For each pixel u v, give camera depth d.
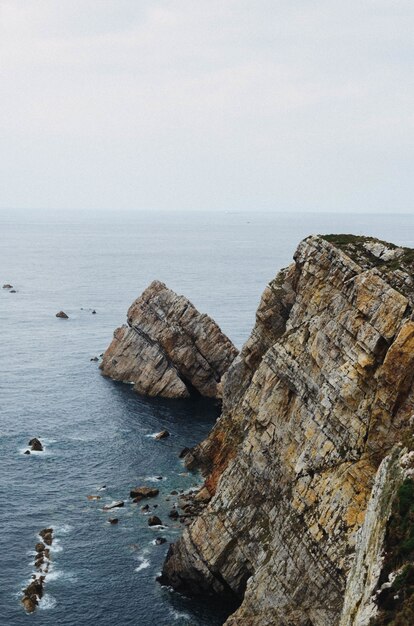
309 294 73.31
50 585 65.56
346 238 74.50
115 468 92.50
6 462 92.62
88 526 76.50
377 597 35.06
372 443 54.53
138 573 68.44
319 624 51.81
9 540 73.00
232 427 86.06
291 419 65.50
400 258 66.12
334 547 53.38
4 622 60.06
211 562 65.44
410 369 52.47
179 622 61.72
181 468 93.19
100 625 60.72
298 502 59.28
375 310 59.12
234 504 67.62
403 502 38.72
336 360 62.00
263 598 58.03
